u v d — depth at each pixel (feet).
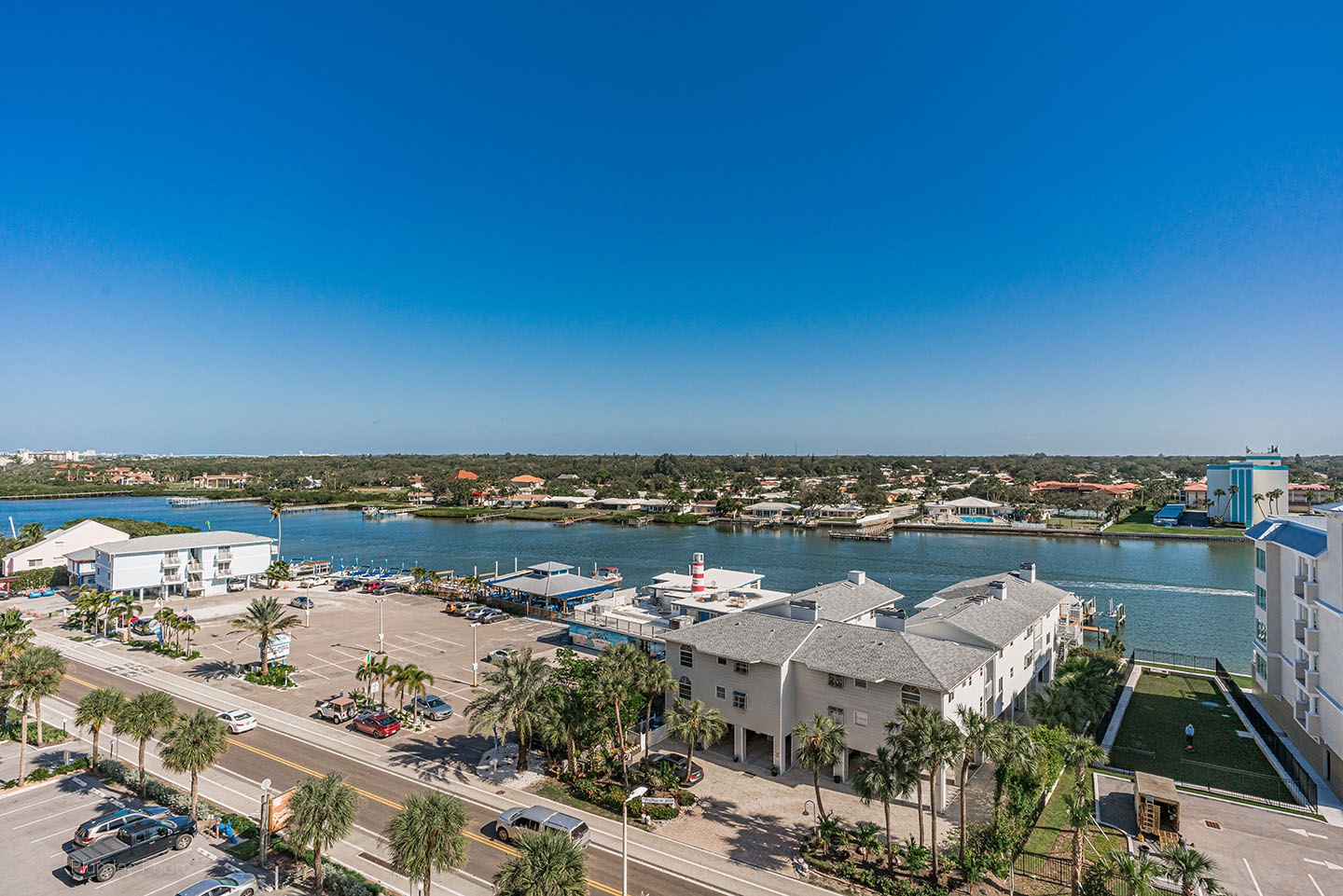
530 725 173.06
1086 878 122.72
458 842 117.50
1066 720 191.31
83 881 131.03
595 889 131.44
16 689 185.06
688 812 161.58
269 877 133.39
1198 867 119.65
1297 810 162.20
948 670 170.19
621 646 180.55
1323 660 190.49
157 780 169.17
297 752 193.88
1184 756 193.16
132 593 391.86
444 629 338.13
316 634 327.88
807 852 143.95
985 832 142.72
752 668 185.88
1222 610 423.64
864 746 172.96
